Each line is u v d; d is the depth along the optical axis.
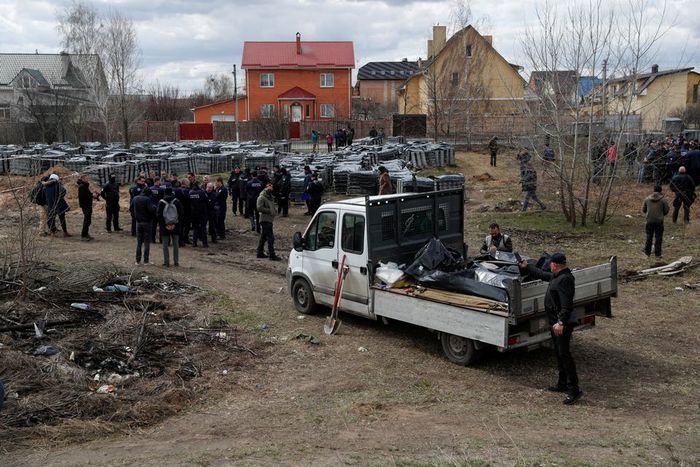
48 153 38.09
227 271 15.34
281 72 71.50
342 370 9.10
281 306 12.31
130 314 10.72
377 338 10.46
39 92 58.72
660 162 25.17
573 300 8.31
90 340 9.52
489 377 8.80
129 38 57.34
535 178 22.33
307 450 6.50
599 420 7.29
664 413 7.53
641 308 11.98
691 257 15.16
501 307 8.35
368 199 10.08
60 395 7.74
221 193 19.47
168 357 9.34
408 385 8.55
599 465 5.89
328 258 11.03
